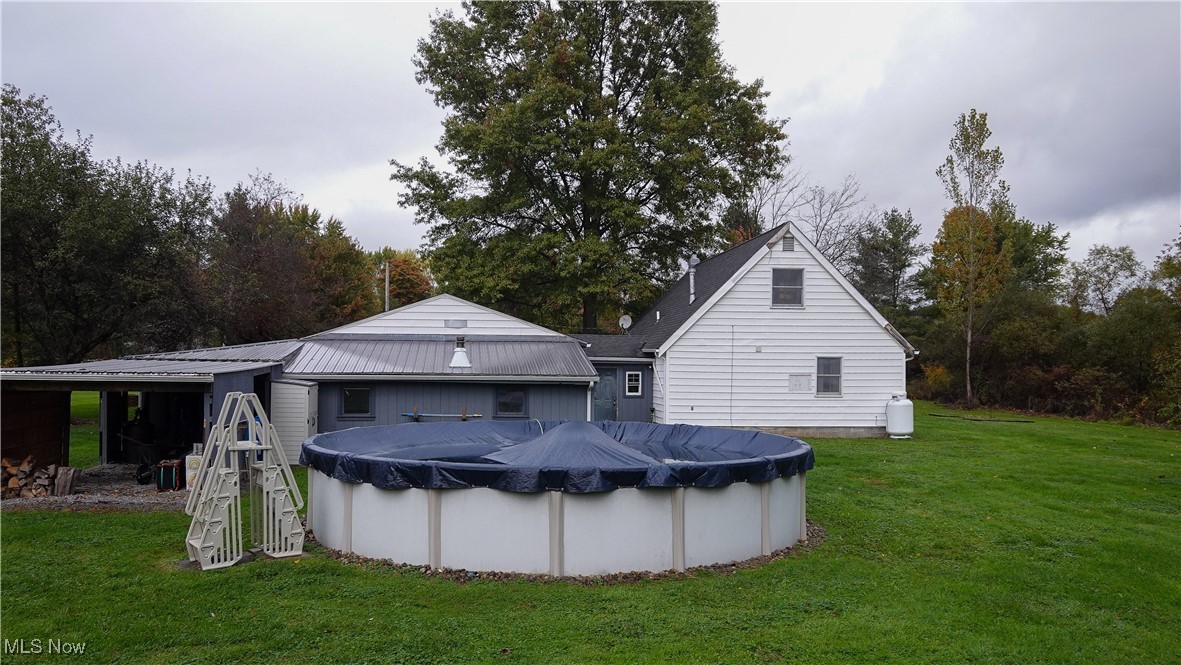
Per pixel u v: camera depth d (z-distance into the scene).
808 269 20.66
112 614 6.00
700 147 29.47
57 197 21.36
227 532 7.54
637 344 23.77
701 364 20.47
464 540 7.31
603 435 9.26
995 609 6.63
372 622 5.84
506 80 29.52
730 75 31.17
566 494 7.17
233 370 11.73
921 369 42.34
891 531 9.45
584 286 27.89
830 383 20.69
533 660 5.16
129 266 21.91
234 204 30.22
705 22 29.78
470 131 27.23
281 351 15.97
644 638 5.59
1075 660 5.58
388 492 7.66
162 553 7.92
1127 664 5.57
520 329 18.66
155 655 5.23
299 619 5.90
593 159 27.03
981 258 34.41
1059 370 29.69
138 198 22.05
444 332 18.53
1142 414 26.41
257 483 8.84
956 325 34.12
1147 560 8.42
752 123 30.42
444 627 5.75
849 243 43.97
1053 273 48.53
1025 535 9.39
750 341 20.56
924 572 7.75
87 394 34.00
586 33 30.67
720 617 6.09
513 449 9.49
